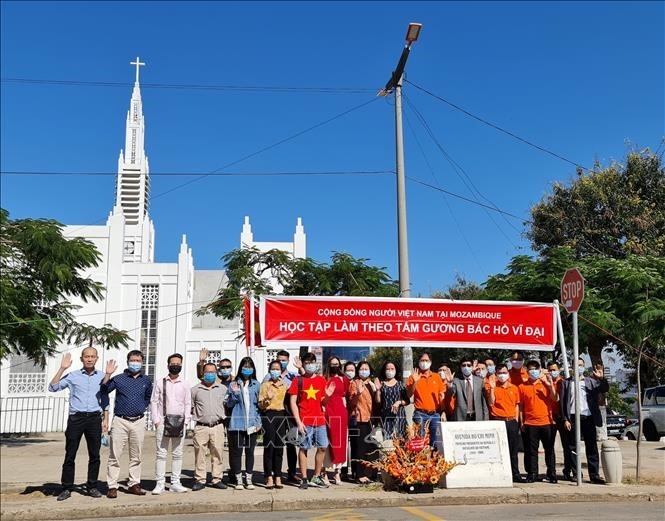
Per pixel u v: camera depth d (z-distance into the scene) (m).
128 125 72.56
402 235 14.67
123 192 70.81
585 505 10.05
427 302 12.16
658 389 22.61
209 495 10.20
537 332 12.39
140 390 10.45
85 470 14.20
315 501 9.83
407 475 10.34
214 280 45.97
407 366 13.35
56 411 31.86
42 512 9.18
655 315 12.87
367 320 11.93
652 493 10.56
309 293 22.97
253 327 11.73
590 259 18.44
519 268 18.69
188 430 24.05
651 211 27.20
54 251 21.05
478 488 10.87
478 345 12.19
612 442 11.66
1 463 15.59
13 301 20.23
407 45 14.62
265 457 11.02
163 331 36.03
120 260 36.28
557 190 29.19
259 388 11.22
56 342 23.62
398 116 15.19
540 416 11.62
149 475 13.41
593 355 18.53
